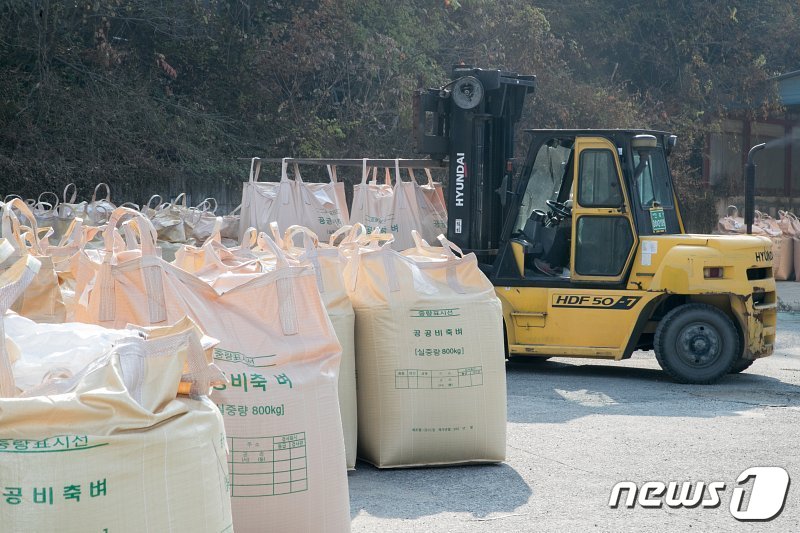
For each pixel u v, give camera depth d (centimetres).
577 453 685
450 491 582
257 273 480
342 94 2217
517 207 1043
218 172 1847
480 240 1080
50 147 1642
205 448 300
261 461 419
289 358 433
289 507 423
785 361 1185
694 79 3006
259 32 2102
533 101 2478
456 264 634
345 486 443
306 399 430
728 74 3106
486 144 1096
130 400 280
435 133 1112
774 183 3484
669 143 1095
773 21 3316
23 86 1694
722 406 874
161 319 417
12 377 281
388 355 605
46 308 450
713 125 3086
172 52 1969
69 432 275
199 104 1919
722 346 992
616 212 1007
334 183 1098
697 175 3262
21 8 1678
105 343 301
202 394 312
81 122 1702
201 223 1071
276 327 438
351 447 602
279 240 567
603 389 958
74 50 1772
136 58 1884
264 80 2034
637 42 3084
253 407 420
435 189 1147
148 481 284
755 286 1006
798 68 3372
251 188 1084
